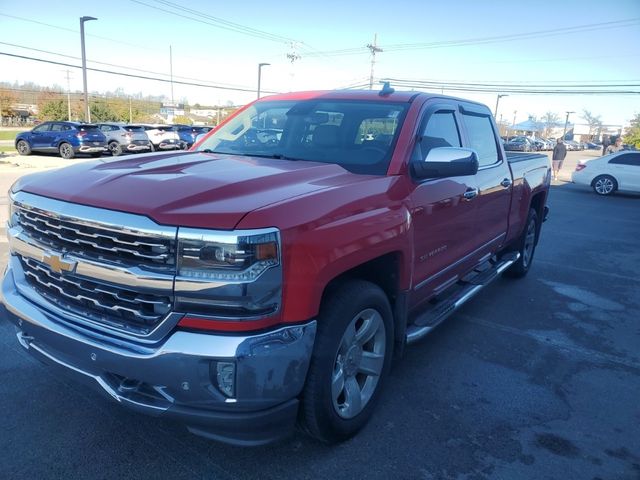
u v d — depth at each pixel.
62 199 2.61
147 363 2.30
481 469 2.90
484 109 5.12
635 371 4.22
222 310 2.28
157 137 28.34
